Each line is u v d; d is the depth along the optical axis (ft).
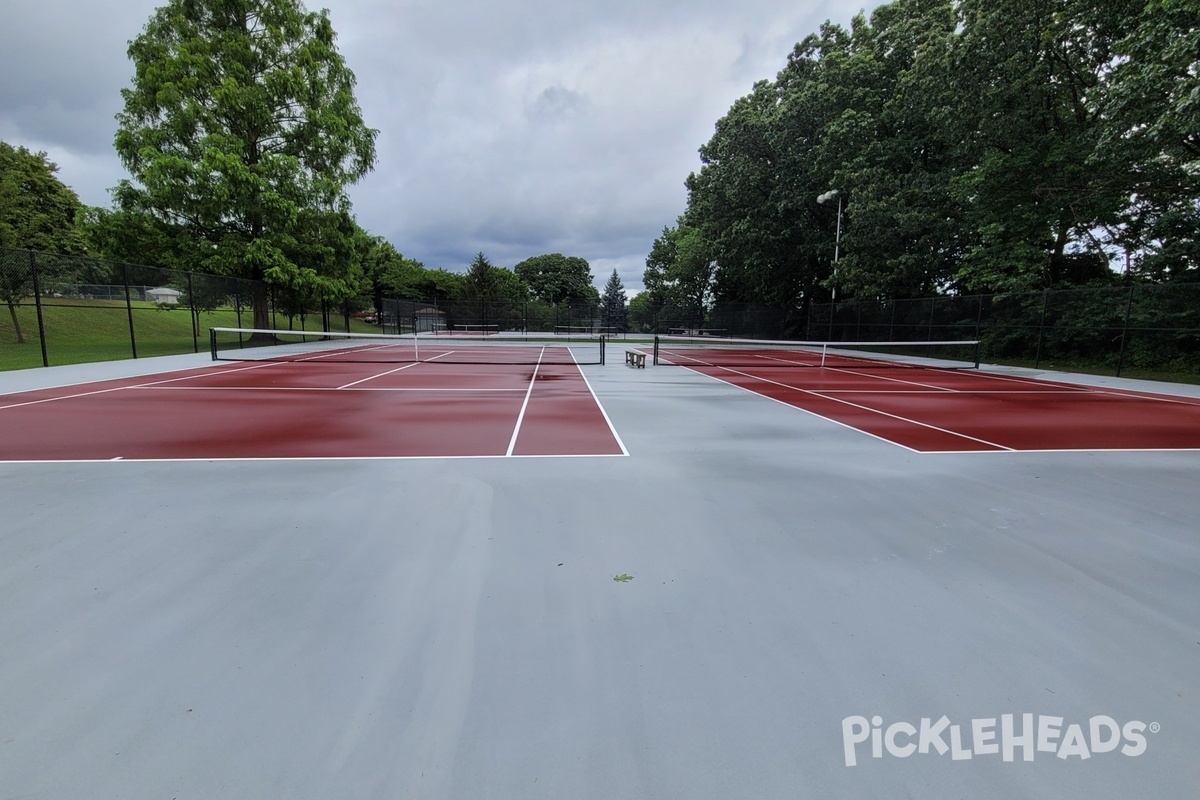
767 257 116.98
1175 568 11.56
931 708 7.24
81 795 5.73
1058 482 17.88
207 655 8.14
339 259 86.02
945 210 84.17
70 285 61.57
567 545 12.31
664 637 8.78
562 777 6.05
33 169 120.67
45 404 31.24
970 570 11.35
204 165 68.59
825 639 8.79
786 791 5.93
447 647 8.42
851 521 14.07
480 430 25.44
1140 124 49.32
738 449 22.02
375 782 5.93
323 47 81.87
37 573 10.71
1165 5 41.06
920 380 50.75
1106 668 8.13
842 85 97.35
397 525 13.39
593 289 352.49
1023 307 69.92
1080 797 5.95
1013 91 63.87
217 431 24.76
